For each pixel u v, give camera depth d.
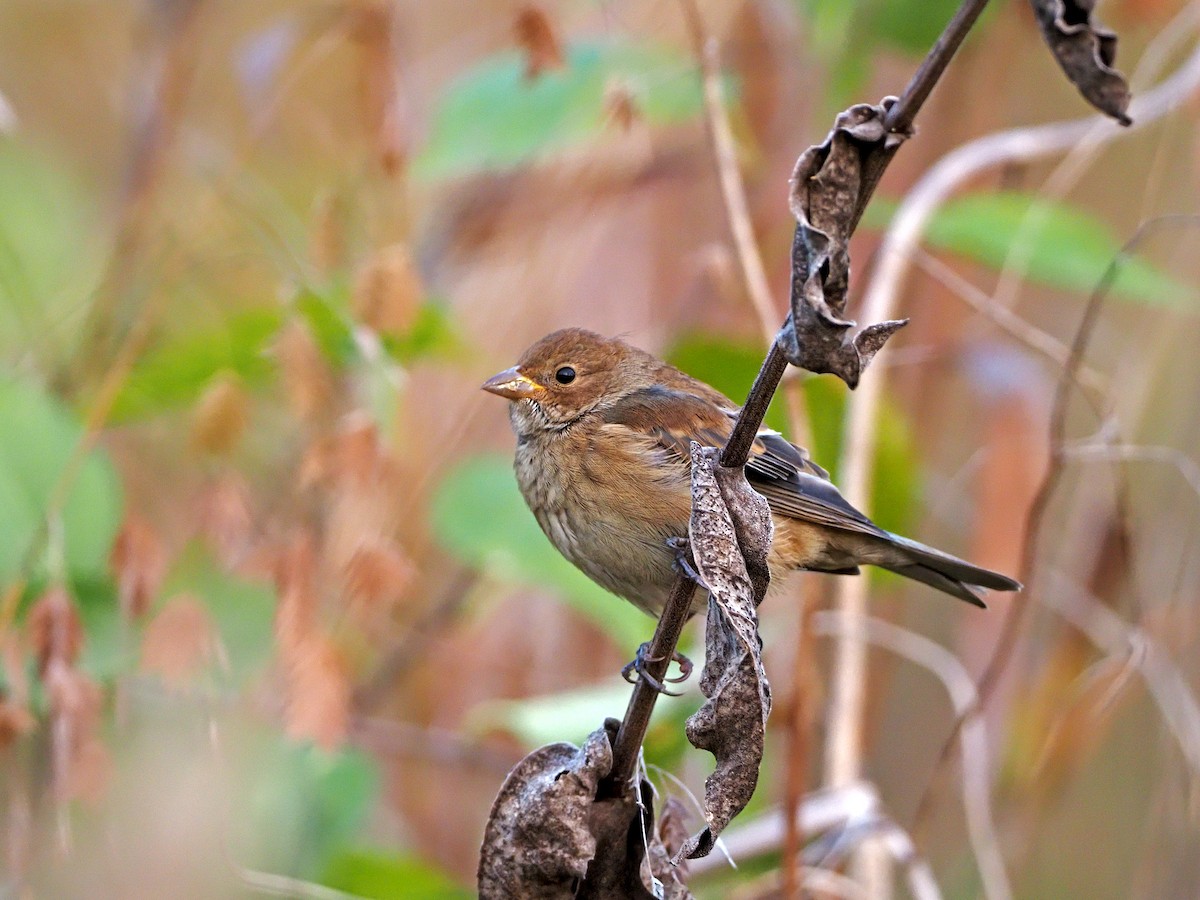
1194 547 10.53
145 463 9.75
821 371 4.36
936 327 11.66
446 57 11.93
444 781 11.15
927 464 11.59
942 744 11.36
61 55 13.54
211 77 11.99
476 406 11.15
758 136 11.70
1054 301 11.75
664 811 6.43
